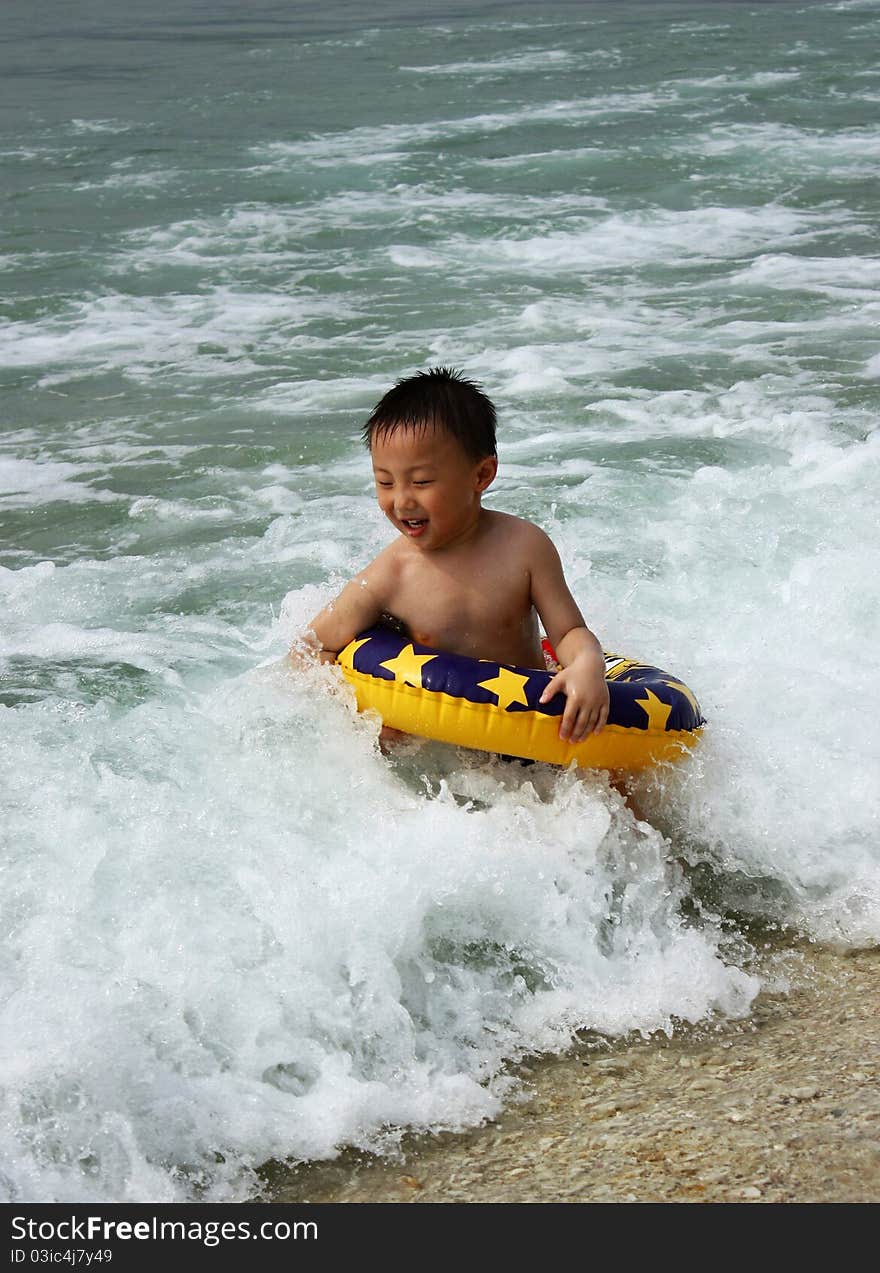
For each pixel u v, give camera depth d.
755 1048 3.08
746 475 6.62
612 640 4.71
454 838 3.52
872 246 11.88
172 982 3.02
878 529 5.87
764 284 10.73
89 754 4.00
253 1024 2.97
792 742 4.11
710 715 4.20
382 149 16.45
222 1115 2.78
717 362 8.72
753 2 33.72
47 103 19.78
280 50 25.61
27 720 4.28
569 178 14.90
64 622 5.28
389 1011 3.07
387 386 8.46
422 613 3.97
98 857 3.41
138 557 5.95
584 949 3.36
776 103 19.08
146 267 11.59
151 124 18.08
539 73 22.38
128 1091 2.77
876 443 6.95
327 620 4.02
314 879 3.36
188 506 6.57
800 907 3.64
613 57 24.03
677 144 16.42
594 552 5.70
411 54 24.91
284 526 6.27
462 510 3.83
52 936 3.13
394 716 3.81
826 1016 3.20
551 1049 3.10
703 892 3.67
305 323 10.00
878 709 4.30
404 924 3.26
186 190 14.41
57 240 12.45
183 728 4.17
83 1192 2.61
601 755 3.69
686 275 11.12
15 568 5.84
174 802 3.68
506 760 3.92
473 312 10.17
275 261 11.79
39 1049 2.80
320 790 3.78
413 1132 2.82
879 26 27.86
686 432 7.38
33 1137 2.68
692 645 4.79
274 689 4.02
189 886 3.30
